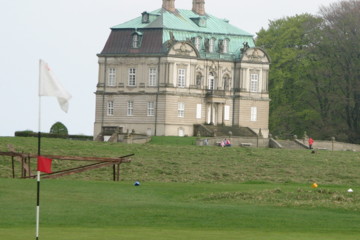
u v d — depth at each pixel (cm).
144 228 6988
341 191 9800
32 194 8912
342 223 7619
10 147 11825
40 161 6269
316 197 9294
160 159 15838
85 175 12888
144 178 12794
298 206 8744
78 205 8231
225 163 15650
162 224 7294
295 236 6606
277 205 8831
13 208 7888
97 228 6894
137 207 8194
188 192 9875
